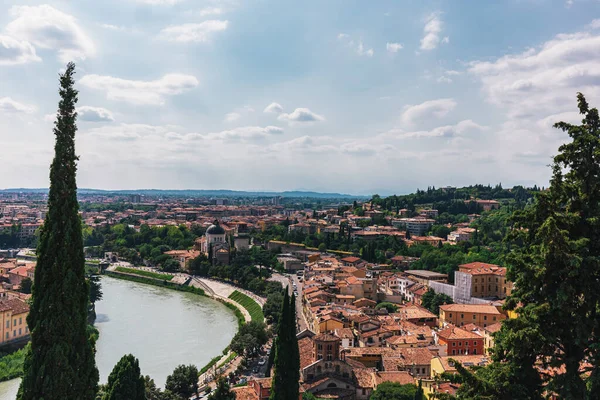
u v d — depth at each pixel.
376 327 168.75
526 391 36.62
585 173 37.50
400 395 110.06
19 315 173.12
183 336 197.38
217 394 94.88
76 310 40.88
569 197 38.31
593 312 36.31
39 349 39.84
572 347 36.91
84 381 41.00
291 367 96.88
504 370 37.34
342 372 126.81
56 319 39.69
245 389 122.50
